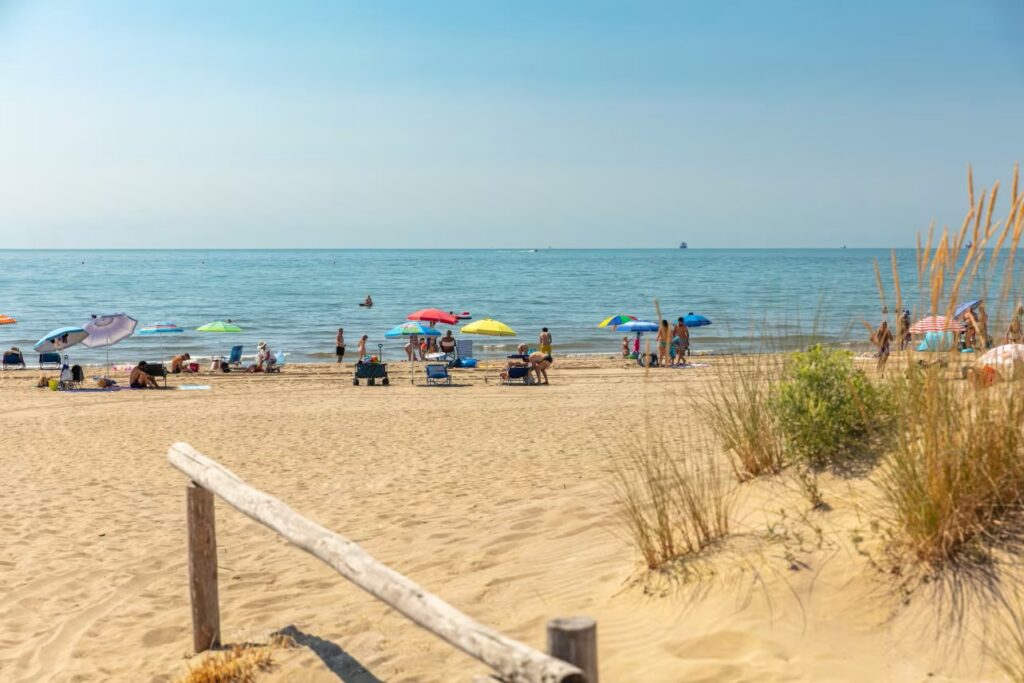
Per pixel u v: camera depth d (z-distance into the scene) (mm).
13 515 8289
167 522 7898
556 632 2383
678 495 5301
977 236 4051
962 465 3959
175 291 76188
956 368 4203
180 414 16578
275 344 37438
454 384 22922
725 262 190875
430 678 4016
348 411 16703
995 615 3498
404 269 139875
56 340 23344
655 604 4344
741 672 3549
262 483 9641
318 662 4285
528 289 79312
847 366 5332
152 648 4887
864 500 4543
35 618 5516
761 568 4262
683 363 26359
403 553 6332
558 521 6441
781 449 5465
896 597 3789
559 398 18438
